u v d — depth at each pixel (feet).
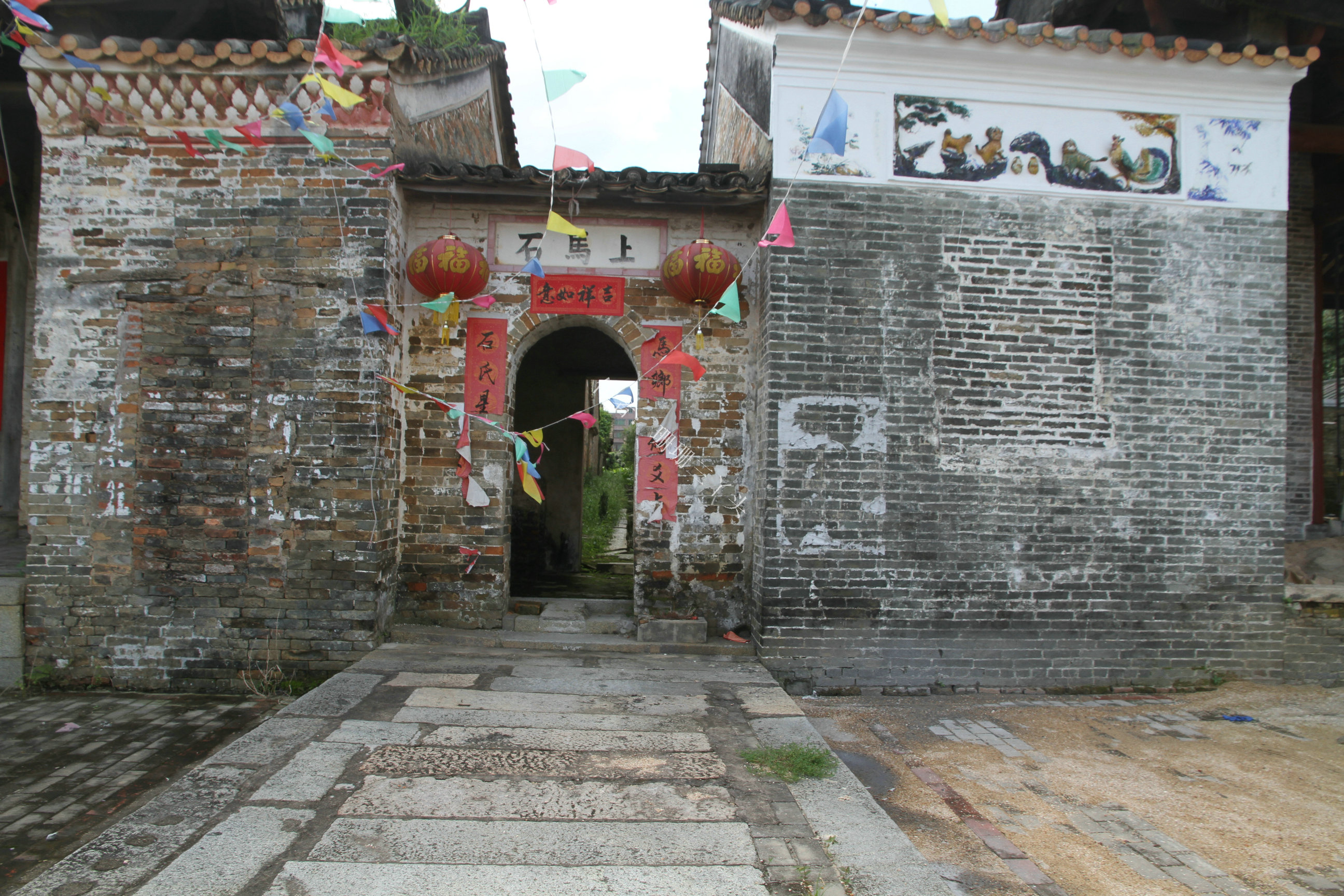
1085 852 10.43
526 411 31.50
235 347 17.02
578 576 30.27
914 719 15.55
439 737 11.98
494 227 18.63
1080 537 17.76
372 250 17.02
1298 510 25.34
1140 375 17.97
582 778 10.68
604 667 16.30
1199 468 17.99
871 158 17.56
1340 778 13.05
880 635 17.29
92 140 17.10
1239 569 18.03
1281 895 9.52
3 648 16.78
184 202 17.13
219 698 16.44
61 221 17.06
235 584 16.84
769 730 12.70
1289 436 25.46
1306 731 15.15
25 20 12.79
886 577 17.35
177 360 16.98
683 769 11.06
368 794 9.97
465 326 18.49
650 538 18.65
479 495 18.38
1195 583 17.94
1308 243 25.70
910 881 8.45
